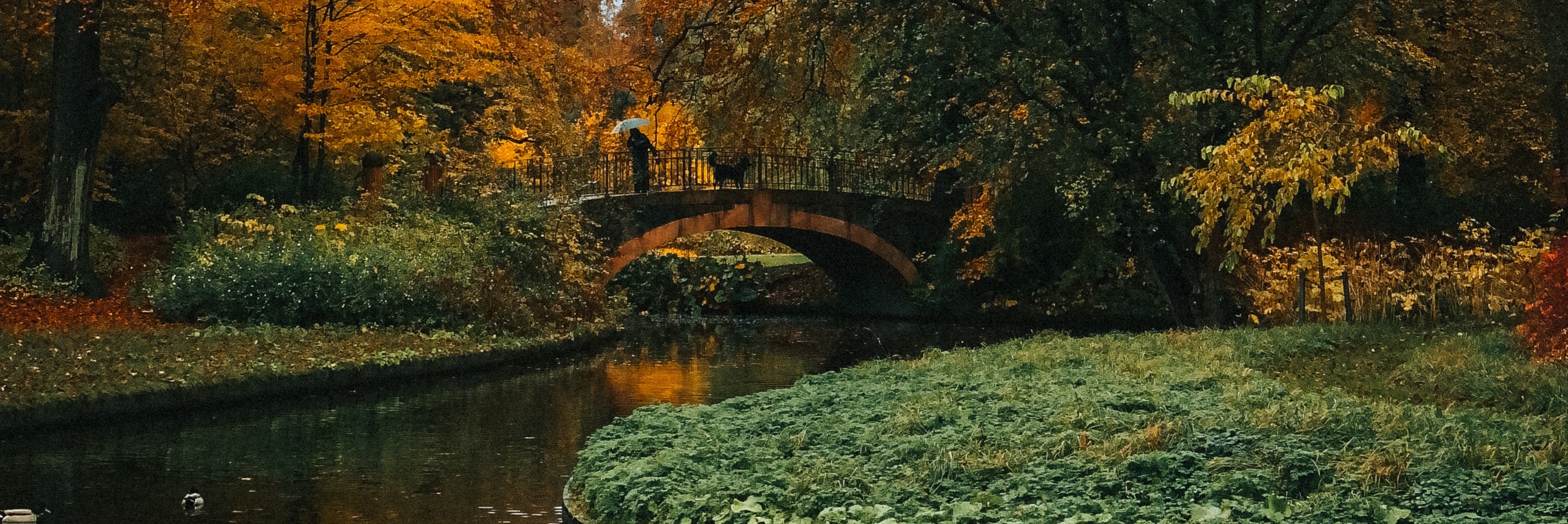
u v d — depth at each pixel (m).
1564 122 18.97
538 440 13.59
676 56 24.36
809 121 26.08
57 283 21.67
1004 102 22.73
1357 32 21.17
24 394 13.56
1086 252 33.88
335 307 21.25
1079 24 21.44
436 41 26.78
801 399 12.96
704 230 32.53
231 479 11.27
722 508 7.91
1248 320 25.83
